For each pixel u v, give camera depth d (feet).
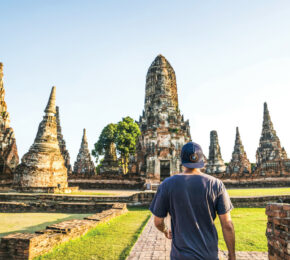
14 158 154.40
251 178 147.23
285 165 187.73
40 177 100.32
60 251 24.82
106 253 24.54
